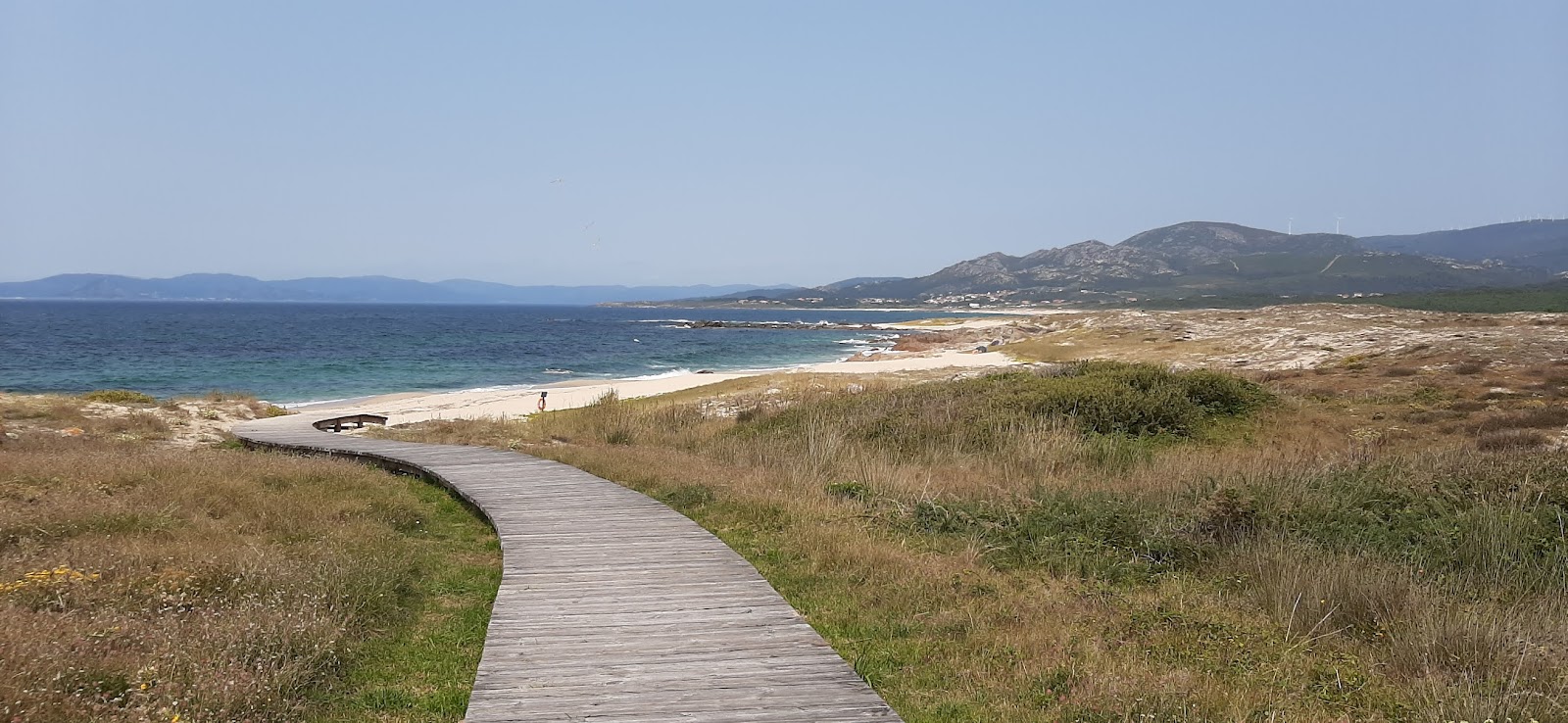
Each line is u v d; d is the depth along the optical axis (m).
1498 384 20.52
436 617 7.29
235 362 58.06
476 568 9.02
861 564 8.35
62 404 22.58
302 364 57.38
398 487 12.92
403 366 57.50
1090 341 50.47
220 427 23.00
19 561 6.81
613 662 5.56
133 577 6.55
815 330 135.12
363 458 16.50
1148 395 17.88
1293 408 18.72
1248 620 6.83
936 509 10.47
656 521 10.19
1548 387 19.61
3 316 145.25
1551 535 8.49
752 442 17.08
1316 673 5.69
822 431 16.84
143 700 4.54
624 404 26.53
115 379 46.28
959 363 45.44
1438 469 10.98
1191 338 45.03
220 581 6.70
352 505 10.60
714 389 31.61
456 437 20.50
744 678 5.30
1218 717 4.91
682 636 6.09
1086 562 8.55
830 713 4.78
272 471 12.12
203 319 141.38
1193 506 10.20
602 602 6.92
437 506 12.53
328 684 5.55
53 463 11.34
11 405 21.66
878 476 12.80
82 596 6.07
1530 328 31.56
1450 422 17.02
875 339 102.31
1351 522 9.32
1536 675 5.41
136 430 20.28
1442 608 6.61
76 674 4.65
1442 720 4.84
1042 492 11.23
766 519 10.31
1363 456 12.66
